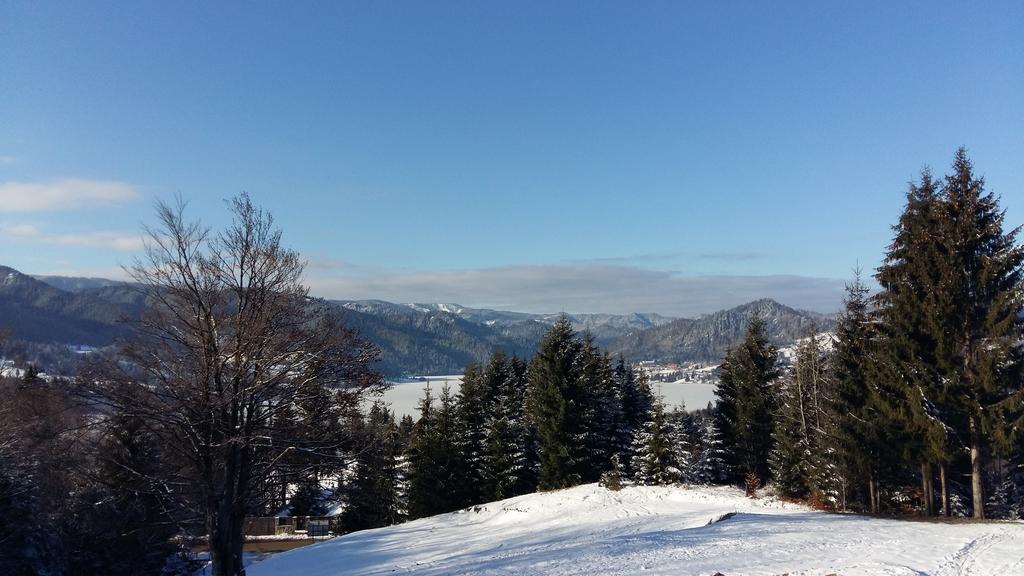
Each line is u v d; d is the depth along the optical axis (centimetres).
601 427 5038
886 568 1532
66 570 2633
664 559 1791
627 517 3400
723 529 2430
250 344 1591
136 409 1522
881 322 2902
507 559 2197
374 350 1845
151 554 2747
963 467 3195
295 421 1733
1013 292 2361
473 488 4897
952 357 2523
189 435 1579
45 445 1852
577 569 1734
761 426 4653
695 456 4997
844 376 3325
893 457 2959
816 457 3694
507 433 4775
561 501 3888
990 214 2522
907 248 2764
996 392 2458
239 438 1548
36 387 1658
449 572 1995
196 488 1658
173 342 1608
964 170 2552
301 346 1702
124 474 1784
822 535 2136
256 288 1677
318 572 2605
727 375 5128
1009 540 1953
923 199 2848
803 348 4159
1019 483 3594
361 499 2136
